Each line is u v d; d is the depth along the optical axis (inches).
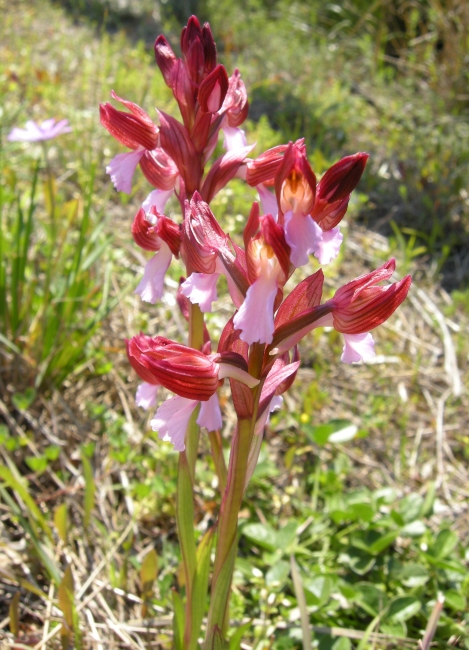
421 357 14.8
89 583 9.4
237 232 16.0
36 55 24.1
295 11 31.9
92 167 12.6
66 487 11.0
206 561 7.5
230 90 7.7
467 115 24.3
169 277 15.1
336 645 8.7
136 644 8.8
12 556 9.8
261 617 9.4
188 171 7.4
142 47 24.6
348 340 6.4
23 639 8.8
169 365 5.9
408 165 20.3
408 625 9.4
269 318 5.6
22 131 12.8
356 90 25.6
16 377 12.1
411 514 10.4
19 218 12.1
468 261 17.7
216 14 29.1
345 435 11.5
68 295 12.1
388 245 17.8
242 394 6.2
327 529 10.5
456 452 12.9
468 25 25.0
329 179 5.6
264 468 11.0
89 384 12.8
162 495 10.6
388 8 30.4
